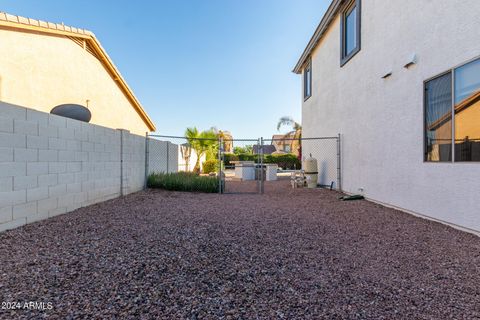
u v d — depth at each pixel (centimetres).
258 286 228
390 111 563
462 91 391
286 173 1950
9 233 344
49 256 276
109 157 646
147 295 209
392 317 187
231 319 182
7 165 356
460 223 393
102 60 1095
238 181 1317
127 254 289
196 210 541
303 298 210
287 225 430
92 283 224
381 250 320
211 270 257
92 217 452
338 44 830
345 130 786
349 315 188
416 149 486
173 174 974
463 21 385
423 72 466
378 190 613
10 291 208
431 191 450
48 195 436
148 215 482
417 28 480
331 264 278
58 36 862
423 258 296
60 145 467
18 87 734
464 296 216
